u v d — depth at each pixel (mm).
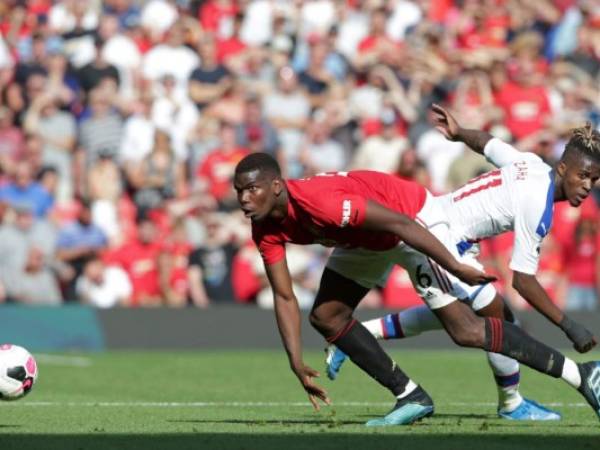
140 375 41500
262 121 60656
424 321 28203
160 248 54219
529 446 21969
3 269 53812
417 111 64375
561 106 64562
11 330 50938
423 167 53906
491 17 71125
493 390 36625
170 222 55594
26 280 53812
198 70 65000
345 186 24312
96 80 63875
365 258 25625
